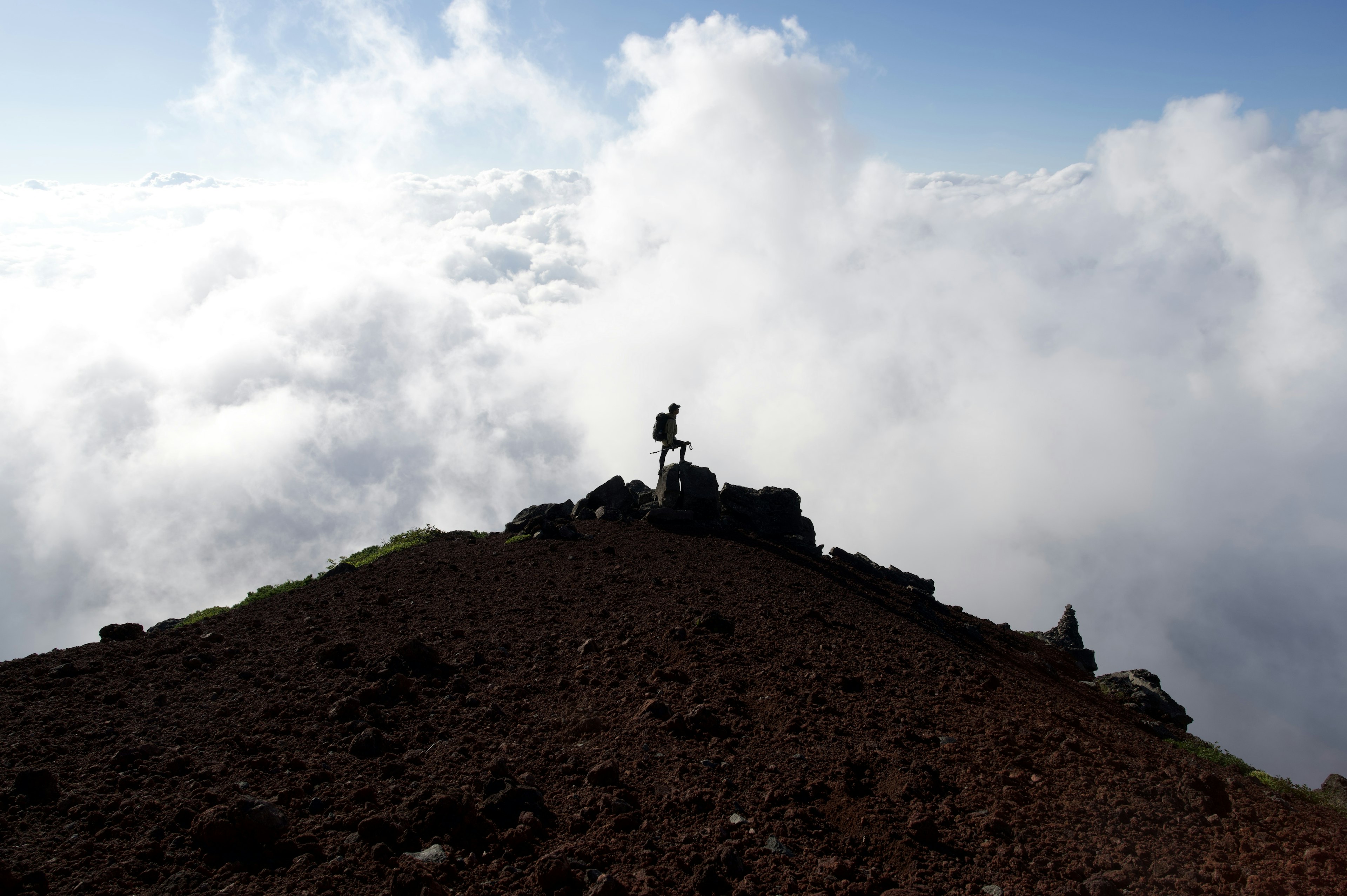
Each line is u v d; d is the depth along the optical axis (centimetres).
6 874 571
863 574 2016
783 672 1081
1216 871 693
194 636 1165
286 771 755
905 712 986
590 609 1311
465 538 1977
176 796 696
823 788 780
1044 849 709
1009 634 1975
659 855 654
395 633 1177
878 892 632
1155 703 1642
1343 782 1123
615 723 889
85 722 854
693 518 2000
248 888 582
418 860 623
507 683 1002
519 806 703
